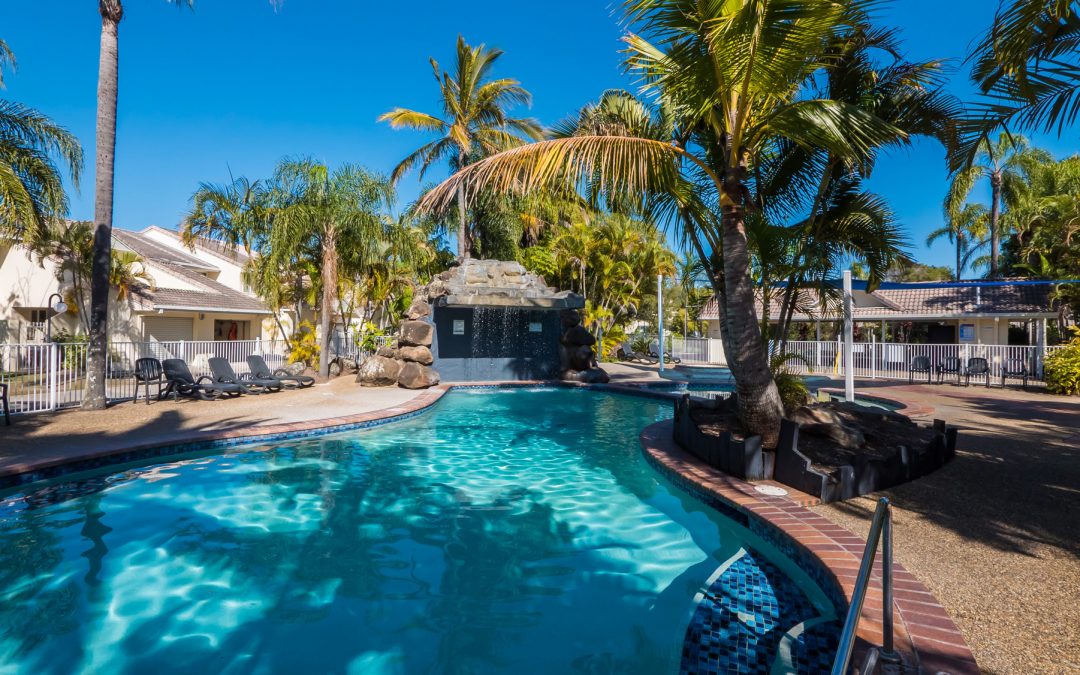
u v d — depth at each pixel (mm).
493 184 6402
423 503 6301
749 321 6691
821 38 5465
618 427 11234
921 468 6270
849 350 10648
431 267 30641
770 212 9539
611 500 6410
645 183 6418
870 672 2041
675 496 6535
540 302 17984
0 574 4426
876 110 8336
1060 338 21766
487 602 4047
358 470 7680
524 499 6453
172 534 5301
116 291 20484
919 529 4625
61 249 19828
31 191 11656
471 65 24906
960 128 6504
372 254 18453
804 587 4211
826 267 9719
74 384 12672
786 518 4883
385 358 16594
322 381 17047
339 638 3561
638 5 5340
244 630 3646
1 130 11305
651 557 4844
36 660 3277
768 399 6703
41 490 6504
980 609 3266
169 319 22891
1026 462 6879
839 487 5469
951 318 23000
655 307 40344
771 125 6191
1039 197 26719
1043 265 23203
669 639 3514
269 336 26188
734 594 4133
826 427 6977
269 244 17516
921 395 14062
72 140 12031
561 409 13719
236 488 6777
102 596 4082
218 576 4438
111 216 11375
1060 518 4887
